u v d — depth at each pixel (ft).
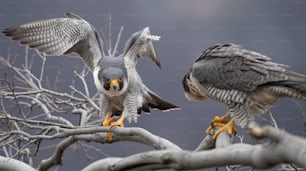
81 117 42.42
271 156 22.15
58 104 47.16
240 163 23.85
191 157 25.49
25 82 47.09
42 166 41.14
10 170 35.63
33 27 41.19
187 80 40.63
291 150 21.39
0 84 45.21
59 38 41.63
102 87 40.34
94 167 32.35
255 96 37.96
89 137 37.99
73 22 42.09
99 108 42.50
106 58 41.45
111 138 36.94
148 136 32.24
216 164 24.71
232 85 38.14
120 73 40.01
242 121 37.93
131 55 41.86
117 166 28.04
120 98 41.24
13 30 40.70
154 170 28.09
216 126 36.63
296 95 36.60
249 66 37.86
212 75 38.75
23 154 42.01
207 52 39.86
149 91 43.39
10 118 38.19
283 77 36.86
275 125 36.88
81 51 42.60
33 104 44.06
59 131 36.73
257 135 21.83
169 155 26.13
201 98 41.55
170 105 44.21
